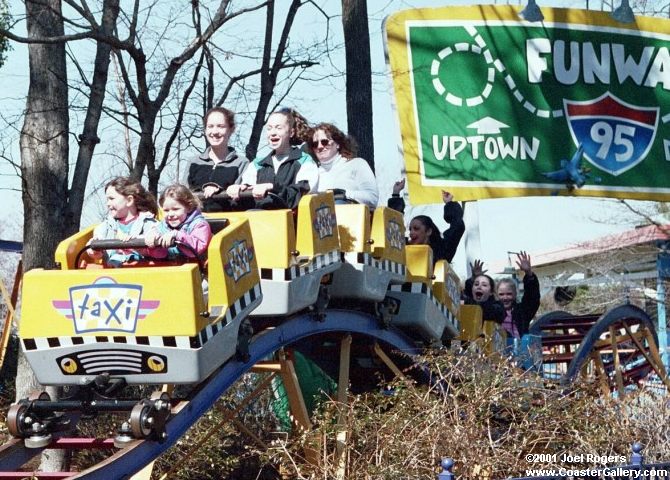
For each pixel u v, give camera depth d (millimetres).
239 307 8609
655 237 28703
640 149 19953
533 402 10828
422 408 10023
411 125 18734
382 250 10812
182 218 8398
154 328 7906
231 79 16359
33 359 8180
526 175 19203
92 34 11977
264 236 9352
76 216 12289
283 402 13258
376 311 11398
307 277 9625
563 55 19641
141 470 8586
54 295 8102
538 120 19359
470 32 19125
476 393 9969
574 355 15312
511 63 19297
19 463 8062
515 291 15328
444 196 14422
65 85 12516
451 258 13805
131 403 7973
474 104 19031
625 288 31906
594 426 10812
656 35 20266
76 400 8164
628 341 18125
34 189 12219
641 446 9898
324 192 10047
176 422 8359
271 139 10039
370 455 9648
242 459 12297
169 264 8500
